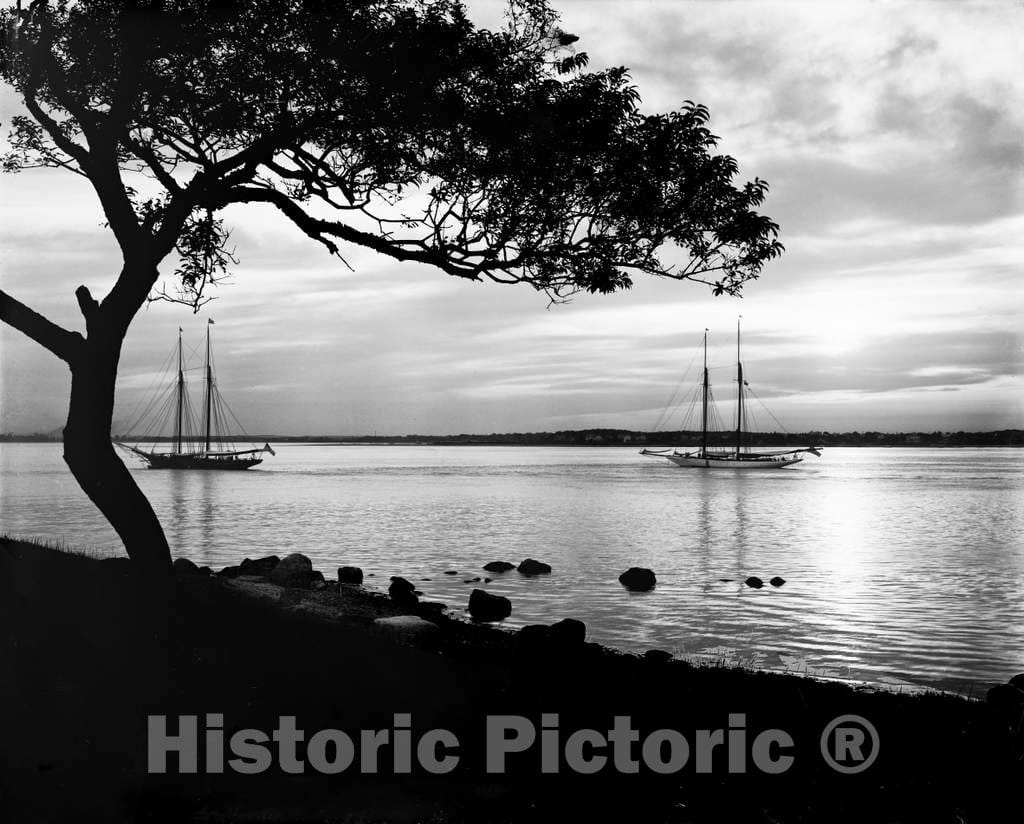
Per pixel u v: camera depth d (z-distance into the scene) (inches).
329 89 478.9
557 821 259.6
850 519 2258.9
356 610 670.5
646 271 520.1
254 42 468.1
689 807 276.1
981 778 311.6
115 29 468.4
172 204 493.0
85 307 489.4
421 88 475.8
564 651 536.7
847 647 750.5
